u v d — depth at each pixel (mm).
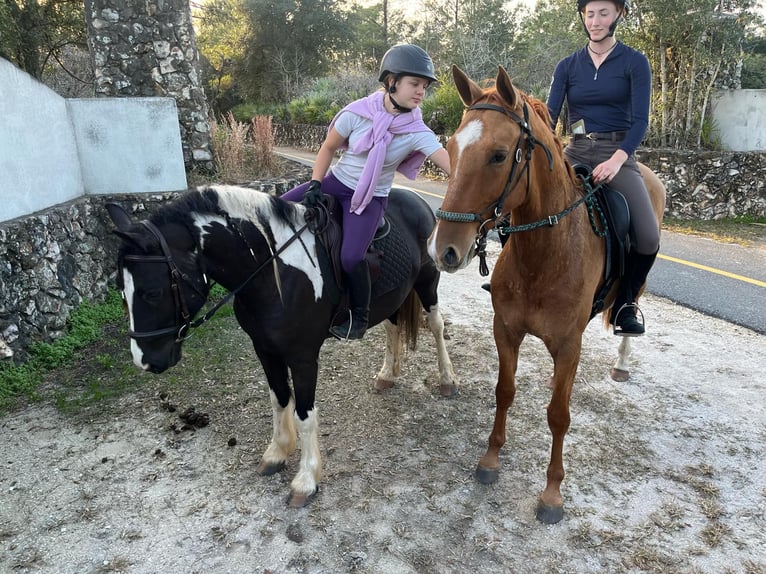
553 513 2646
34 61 11703
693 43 9633
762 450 3197
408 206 3420
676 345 4672
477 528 2629
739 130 10297
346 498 2846
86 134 5734
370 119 2691
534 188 2291
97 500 2855
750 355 4461
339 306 2801
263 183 6660
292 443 3084
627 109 2934
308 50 32625
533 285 2510
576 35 17328
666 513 2701
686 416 3564
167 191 6047
